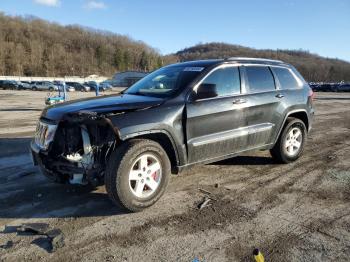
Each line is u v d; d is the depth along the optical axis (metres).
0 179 5.52
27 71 123.06
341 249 3.47
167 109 4.49
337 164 6.34
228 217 4.17
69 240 3.65
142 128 4.21
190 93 4.77
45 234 3.79
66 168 4.39
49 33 159.38
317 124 11.66
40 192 4.97
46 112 4.66
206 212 4.32
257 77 5.72
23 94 39.88
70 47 157.50
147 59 155.88
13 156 6.97
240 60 5.58
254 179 5.51
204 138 4.85
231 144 5.20
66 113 4.32
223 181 5.43
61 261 3.28
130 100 4.67
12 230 3.88
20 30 148.62
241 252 3.42
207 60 5.46
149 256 3.36
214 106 4.91
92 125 4.37
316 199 4.71
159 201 4.65
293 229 3.88
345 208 4.43
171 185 5.25
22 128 10.77
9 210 4.38
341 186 5.21
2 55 119.75
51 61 132.25
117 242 3.62
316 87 51.91
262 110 5.60
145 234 3.78
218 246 3.53
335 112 16.02
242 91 5.40
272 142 5.93
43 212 4.32
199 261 3.27
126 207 4.17
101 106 4.39
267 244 3.56
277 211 4.34
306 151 7.35
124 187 4.10
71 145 4.40
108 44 166.50
